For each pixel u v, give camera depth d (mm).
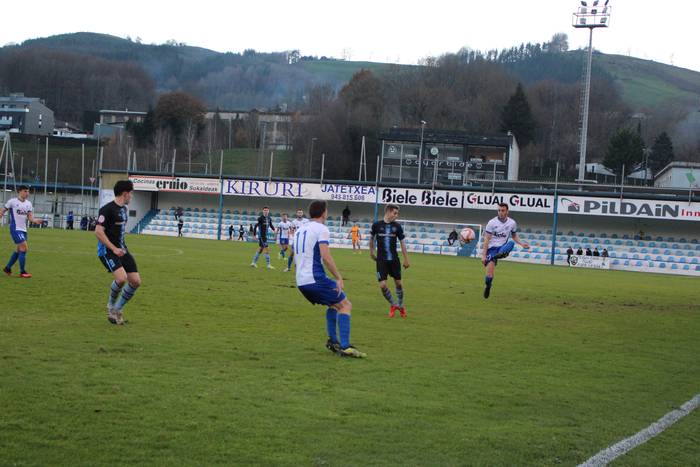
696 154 139125
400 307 16750
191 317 14664
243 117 156750
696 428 8359
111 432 6977
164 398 8188
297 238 11430
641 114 159375
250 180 69000
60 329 12305
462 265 44531
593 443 7512
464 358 11773
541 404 8953
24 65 187500
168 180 70812
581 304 22484
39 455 6301
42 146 113125
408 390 9234
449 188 65125
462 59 157500
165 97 137000
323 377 9688
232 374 9547
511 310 19547
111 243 13047
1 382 8445
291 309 16766
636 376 11125
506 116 126188
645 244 63719
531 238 65625
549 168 131250
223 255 38500
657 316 20359
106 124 156375
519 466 6699
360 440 7145
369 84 137375
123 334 12148
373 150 114688
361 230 68375
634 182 109688
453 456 6855
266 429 7312
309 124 116812
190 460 6375
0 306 14656
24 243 20547
